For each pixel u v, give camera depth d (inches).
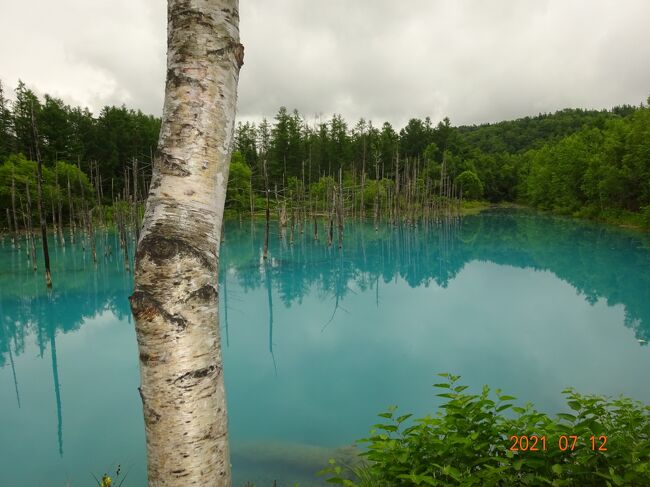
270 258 1155.9
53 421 339.6
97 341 550.0
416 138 3257.9
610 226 1496.1
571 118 4960.6
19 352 514.9
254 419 331.3
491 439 105.8
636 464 90.7
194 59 68.7
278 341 537.6
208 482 67.1
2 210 1499.8
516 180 3218.5
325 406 351.6
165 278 64.1
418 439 107.0
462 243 1352.1
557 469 92.4
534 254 1082.7
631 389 344.5
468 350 463.2
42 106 2028.8
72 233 1312.7
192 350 65.5
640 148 1401.3
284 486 234.5
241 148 2736.2
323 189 2220.7
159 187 68.2
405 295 753.6
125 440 307.6
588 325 530.9
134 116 2513.5
